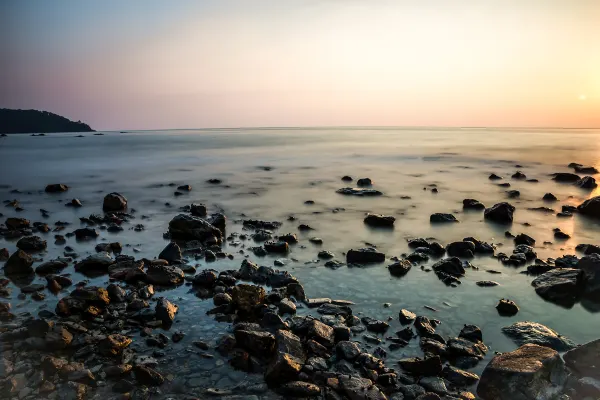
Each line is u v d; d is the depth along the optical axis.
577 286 10.29
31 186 31.45
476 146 85.88
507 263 12.91
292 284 10.45
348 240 15.62
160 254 13.11
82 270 12.09
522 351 6.90
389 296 10.29
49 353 7.53
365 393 6.30
